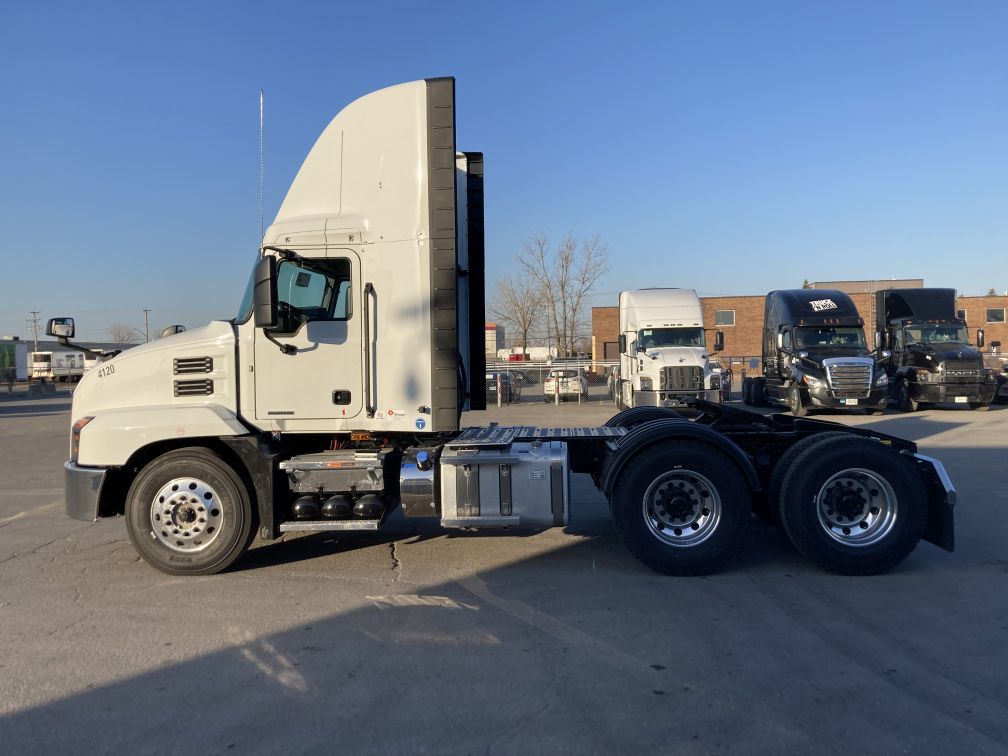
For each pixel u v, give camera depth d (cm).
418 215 592
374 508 602
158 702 381
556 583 573
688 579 580
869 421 1853
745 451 638
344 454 615
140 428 592
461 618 497
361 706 373
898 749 327
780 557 641
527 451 616
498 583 574
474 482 601
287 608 522
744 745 332
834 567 581
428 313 593
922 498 577
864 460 579
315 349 605
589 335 5400
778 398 2227
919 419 1895
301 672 414
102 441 595
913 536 575
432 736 343
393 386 600
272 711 369
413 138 594
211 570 600
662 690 387
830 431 665
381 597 543
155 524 598
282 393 608
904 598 529
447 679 403
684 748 330
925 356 2086
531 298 5266
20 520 844
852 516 589
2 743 341
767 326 2373
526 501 600
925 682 393
